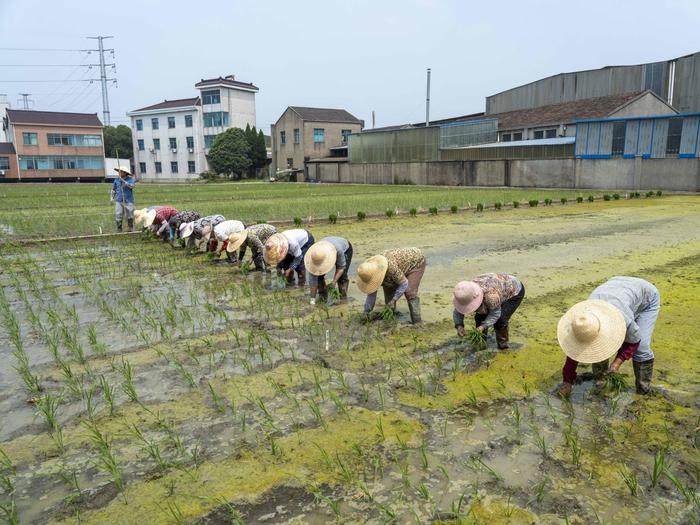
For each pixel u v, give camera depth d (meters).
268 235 9.47
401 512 3.29
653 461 3.78
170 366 5.55
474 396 4.66
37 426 4.42
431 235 14.12
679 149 27.41
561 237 13.45
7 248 12.54
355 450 3.97
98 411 4.63
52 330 6.72
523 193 28.58
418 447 3.99
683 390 4.80
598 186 30.66
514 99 49.09
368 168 45.81
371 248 12.22
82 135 63.53
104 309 7.50
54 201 26.02
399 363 5.48
